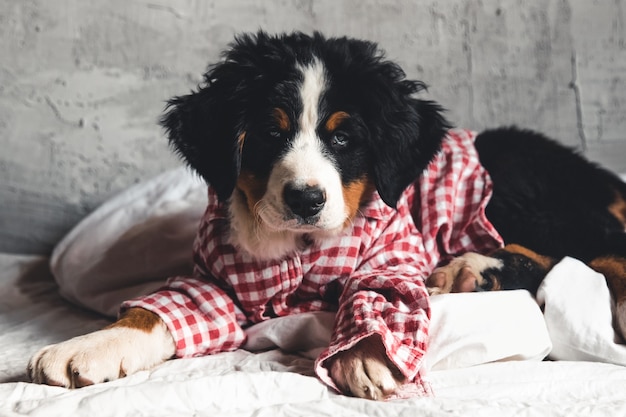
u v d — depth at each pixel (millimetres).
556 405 731
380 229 915
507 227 1006
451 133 1044
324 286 912
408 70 1448
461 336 825
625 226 1014
